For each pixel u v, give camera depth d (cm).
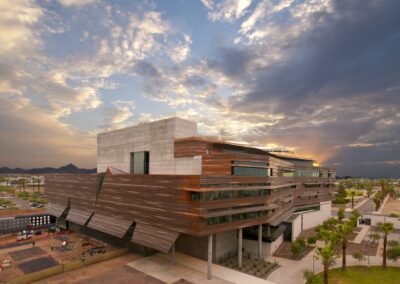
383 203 16088
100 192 7038
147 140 7325
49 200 9675
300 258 5678
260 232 5744
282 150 9181
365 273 4775
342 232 4797
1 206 14138
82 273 4719
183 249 5822
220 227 4750
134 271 4806
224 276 4591
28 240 7062
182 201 4681
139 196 5666
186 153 6225
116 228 6166
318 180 10069
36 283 4291
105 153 9056
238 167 5403
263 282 4353
